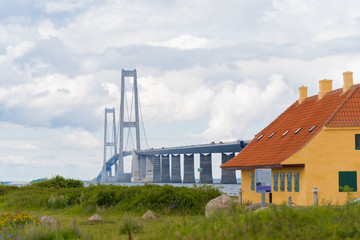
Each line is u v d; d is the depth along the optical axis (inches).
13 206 2224.4
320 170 1962.4
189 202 1777.8
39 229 1021.2
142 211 1764.3
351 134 1988.2
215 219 968.9
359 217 789.9
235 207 1302.9
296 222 794.2
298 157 1963.6
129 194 1967.3
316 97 2464.3
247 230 784.9
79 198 2138.3
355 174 1971.0
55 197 2155.5
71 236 1012.5
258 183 1421.0
